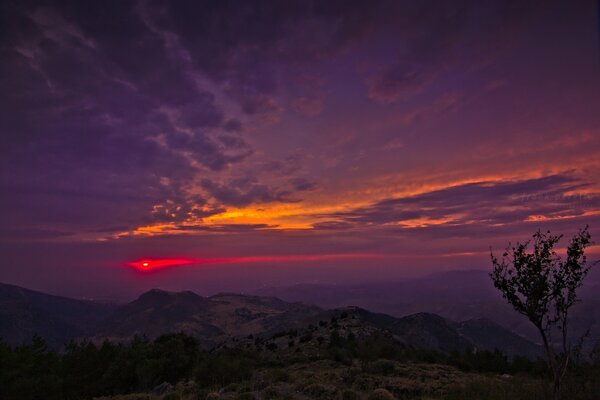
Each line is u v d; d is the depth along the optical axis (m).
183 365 42.09
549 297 12.27
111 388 41.19
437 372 32.38
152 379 39.91
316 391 23.17
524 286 12.43
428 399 20.70
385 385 25.38
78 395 40.94
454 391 21.20
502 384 19.94
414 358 44.72
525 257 12.55
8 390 34.16
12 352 40.22
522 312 12.65
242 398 21.98
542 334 12.43
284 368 43.88
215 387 29.27
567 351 12.16
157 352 43.28
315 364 43.59
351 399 21.23
